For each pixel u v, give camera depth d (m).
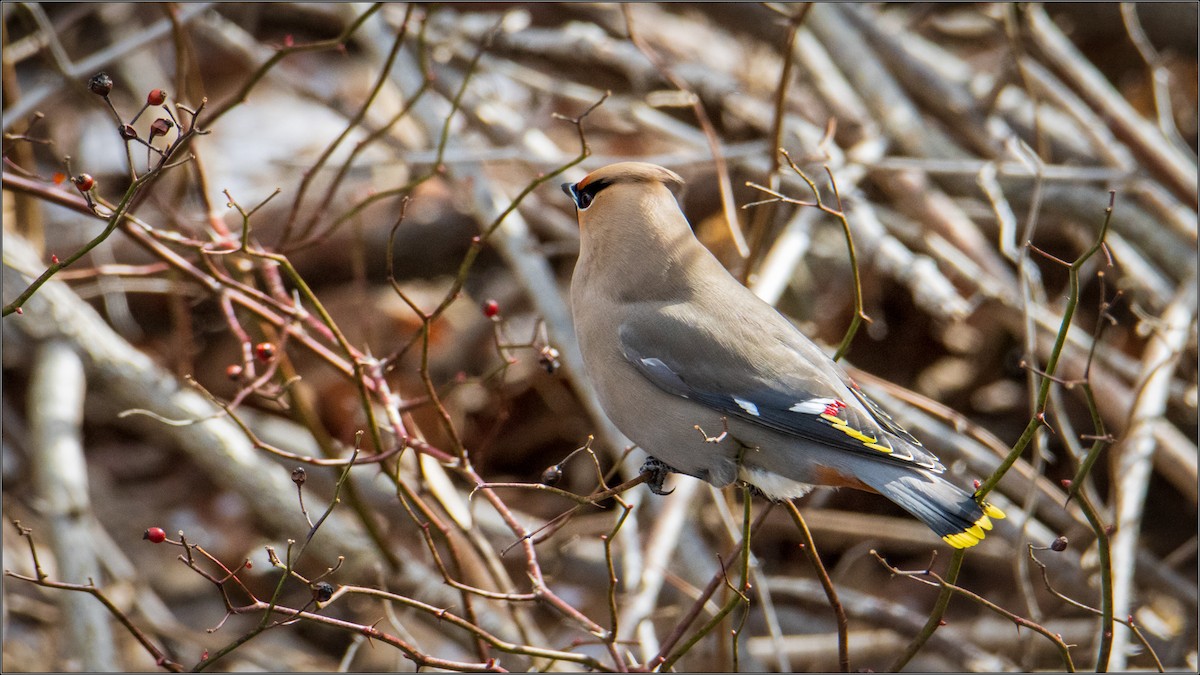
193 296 11.22
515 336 12.71
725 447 7.39
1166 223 12.22
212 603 11.41
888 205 13.31
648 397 7.51
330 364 8.23
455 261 13.50
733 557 7.27
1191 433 11.78
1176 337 10.54
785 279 10.70
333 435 11.66
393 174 13.57
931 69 13.34
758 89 13.97
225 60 14.84
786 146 12.79
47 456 9.86
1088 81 12.65
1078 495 6.44
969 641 10.85
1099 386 11.12
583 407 12.27
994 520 10.48
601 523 11.05
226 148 13.94
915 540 11.01
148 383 10.59
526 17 13.89
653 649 8.84
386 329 12.78
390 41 12.84
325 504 10.70
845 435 7.15
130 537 11.81
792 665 10.65
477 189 11.73
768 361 7.42
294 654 10.97
